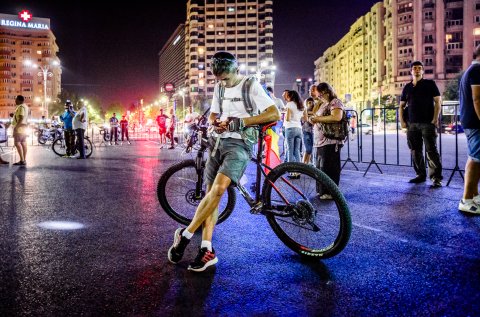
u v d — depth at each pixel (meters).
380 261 3.52
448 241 4.05
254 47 159.62
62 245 4.02
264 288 2.98
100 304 2.73
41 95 154.38
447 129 37.50
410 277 3.15
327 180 3.52
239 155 3.47
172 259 3.48
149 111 144.12
